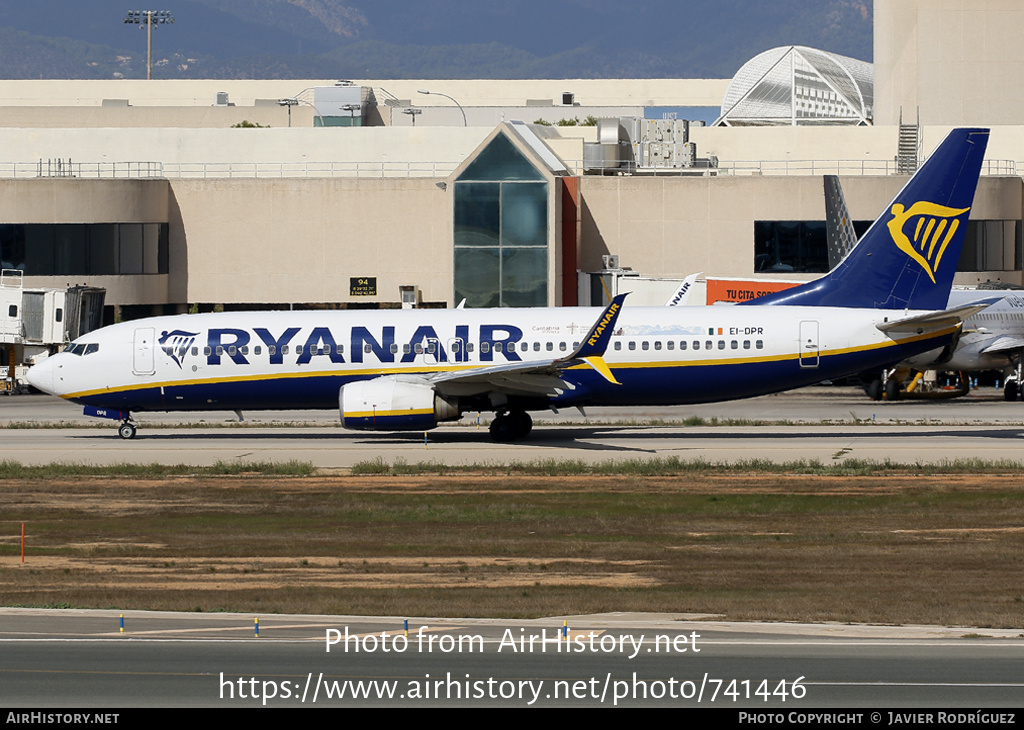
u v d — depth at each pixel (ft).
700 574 362.53
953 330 650.02
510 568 372.58
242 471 572.10
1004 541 411.54
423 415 640.17
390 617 302.66
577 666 260.62
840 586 344.28
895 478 538.88
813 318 652.89
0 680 249.75
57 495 517.96
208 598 328.29
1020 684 245.86
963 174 648.38
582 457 608.60
